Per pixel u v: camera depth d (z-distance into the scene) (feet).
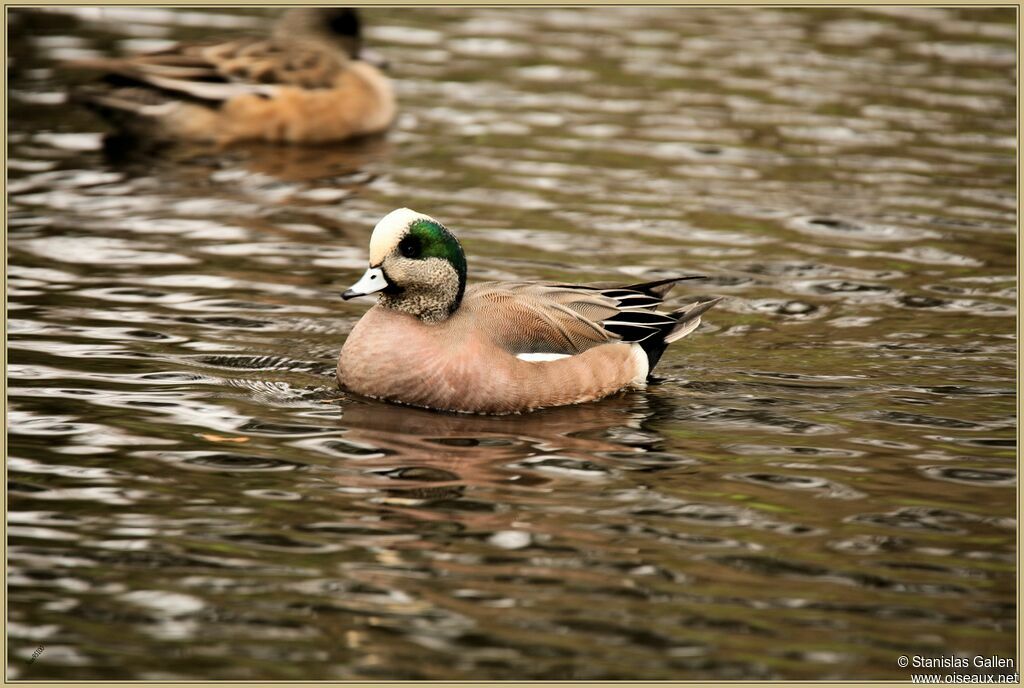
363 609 30.14
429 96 79.10
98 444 38.19
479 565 32.09
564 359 43.60
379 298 44.16
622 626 29.68
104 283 52.08
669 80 82.74
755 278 55.06
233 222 60.03
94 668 27.84
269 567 31.83
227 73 72.08
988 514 35.35
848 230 60.70
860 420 41.78
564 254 56.70
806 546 33.45
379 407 42.42
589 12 98.07
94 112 70.49
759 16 98.07
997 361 46.96
